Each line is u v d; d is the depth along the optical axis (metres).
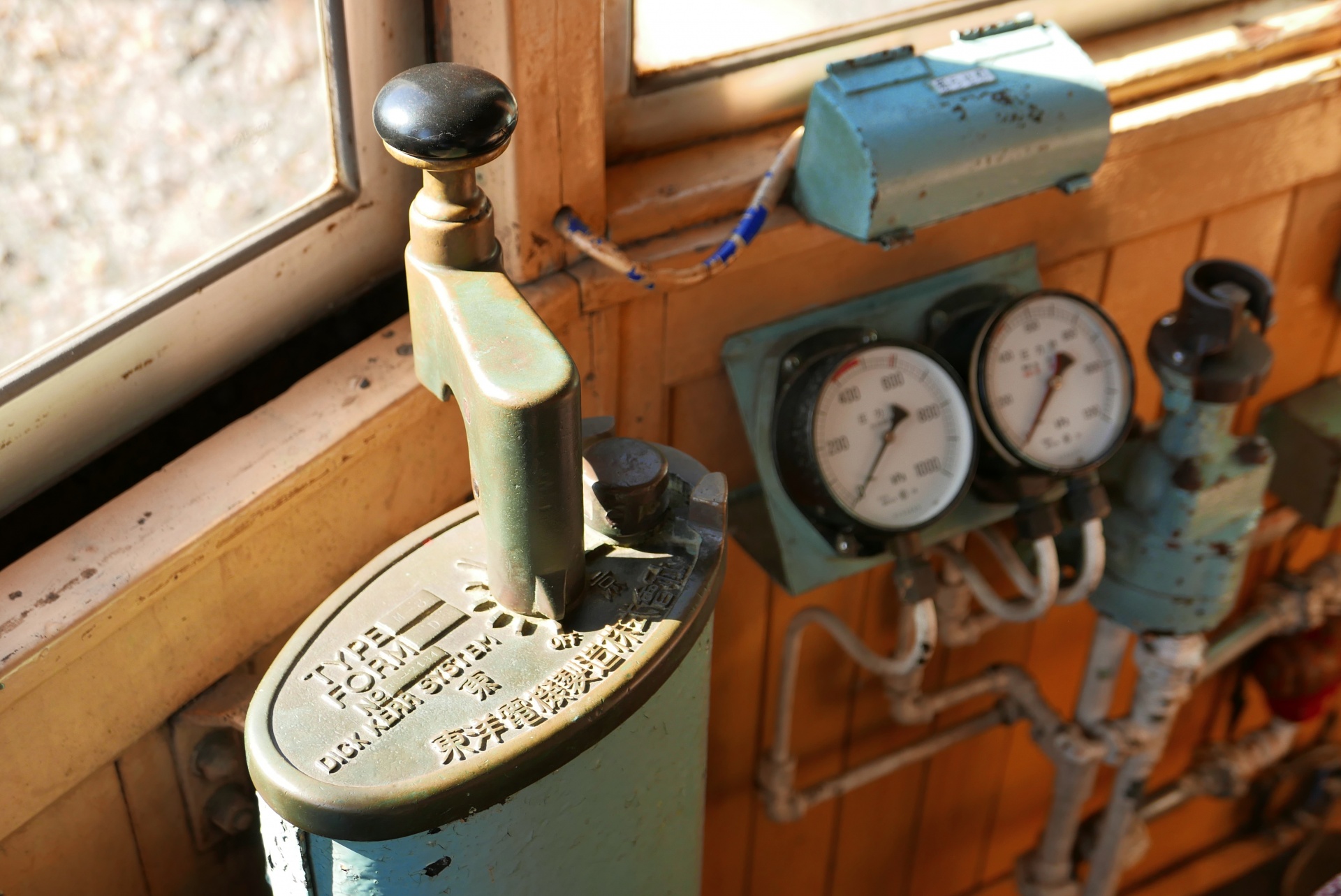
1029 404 1.35
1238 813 2.35
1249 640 1.84
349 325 1.22
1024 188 1.27
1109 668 1.63
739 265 1.26
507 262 1.15
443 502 1.19
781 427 1.29
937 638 1.67
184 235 1.01
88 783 0.97
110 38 0.89
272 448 1.01
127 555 0.92
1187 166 1.50
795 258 1.30
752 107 1.33
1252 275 1.36
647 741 0.87
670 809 0.95
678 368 1.30
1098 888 1.83
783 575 1.34
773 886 1.88
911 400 1.30
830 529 1.32
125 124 0.93
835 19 1.35
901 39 1.38
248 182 1.04
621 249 1.20
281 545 1.03
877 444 1.29
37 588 0.90
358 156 1.12
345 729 0.79
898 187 1.17
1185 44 1.48
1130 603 1.51
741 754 1.69
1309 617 1.88
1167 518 1.43
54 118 0.89
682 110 1.27
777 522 1.33
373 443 1.06
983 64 1.23
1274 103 1.50
